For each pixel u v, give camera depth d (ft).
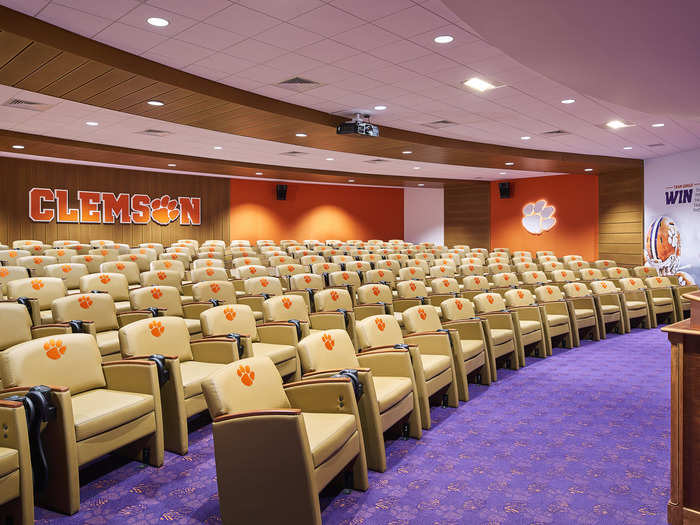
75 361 10.62
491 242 58.65
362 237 64.13
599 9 12.01
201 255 35.09
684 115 22.61
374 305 18.61
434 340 14.90
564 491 9.93
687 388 8.48
